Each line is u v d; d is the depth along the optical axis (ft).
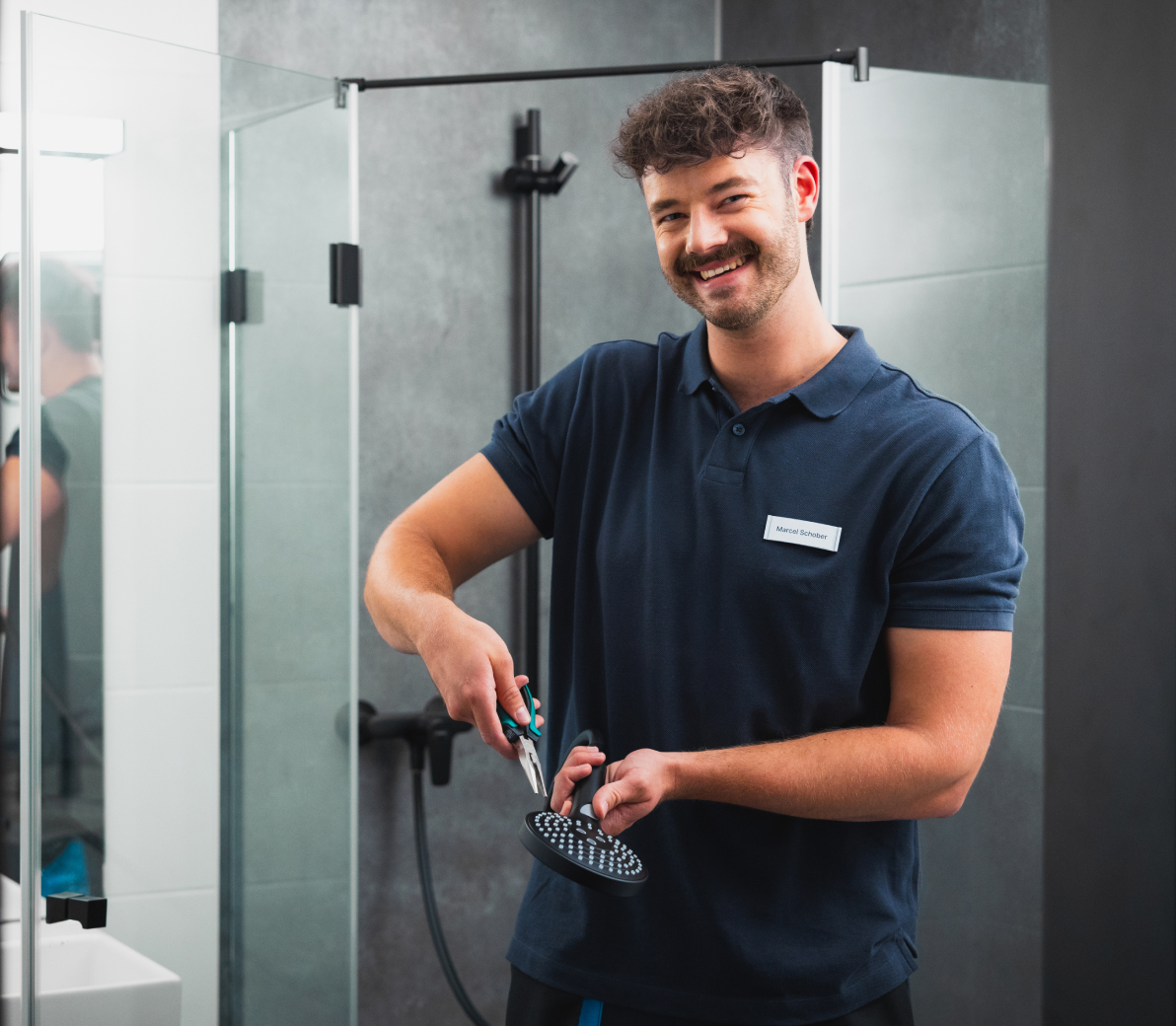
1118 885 1.00
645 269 6.68
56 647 4.15
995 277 4.90
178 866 4.53
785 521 2.97
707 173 2.82
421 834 6.16
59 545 4.16
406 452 6.37
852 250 4.68
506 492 3.53
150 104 4.37
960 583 2.84
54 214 4.12
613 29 6.80
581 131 6.63
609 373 3.47
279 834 4.88
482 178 6.47
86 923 4.24
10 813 4.64
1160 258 0.97
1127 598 0.99
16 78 4.58
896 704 2.91
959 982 4.81
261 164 4.71
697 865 3.01
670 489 3.17
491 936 6.65
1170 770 0.98
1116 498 0.99
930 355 4.78
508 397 6.57
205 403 4.58
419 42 6.33
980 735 2.77
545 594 6.57
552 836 2.46
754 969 2.91
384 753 6.35
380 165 6.25
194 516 4.57
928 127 4.80
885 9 6.07
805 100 4.91
